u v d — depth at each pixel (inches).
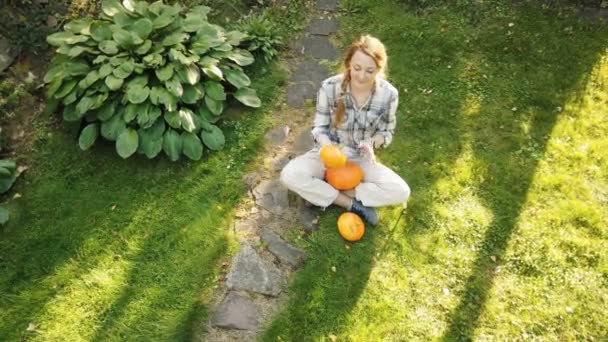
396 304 132.4
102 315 130.4
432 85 185.9
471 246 144.3
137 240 144.2
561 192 155.8
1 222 143.2
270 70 189.2
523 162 163.3
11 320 129.0
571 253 142.3
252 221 148.6
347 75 126.4
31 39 171.6
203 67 165.2
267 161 163.8
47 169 158.1
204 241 143.9
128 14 169.3
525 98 181.2
